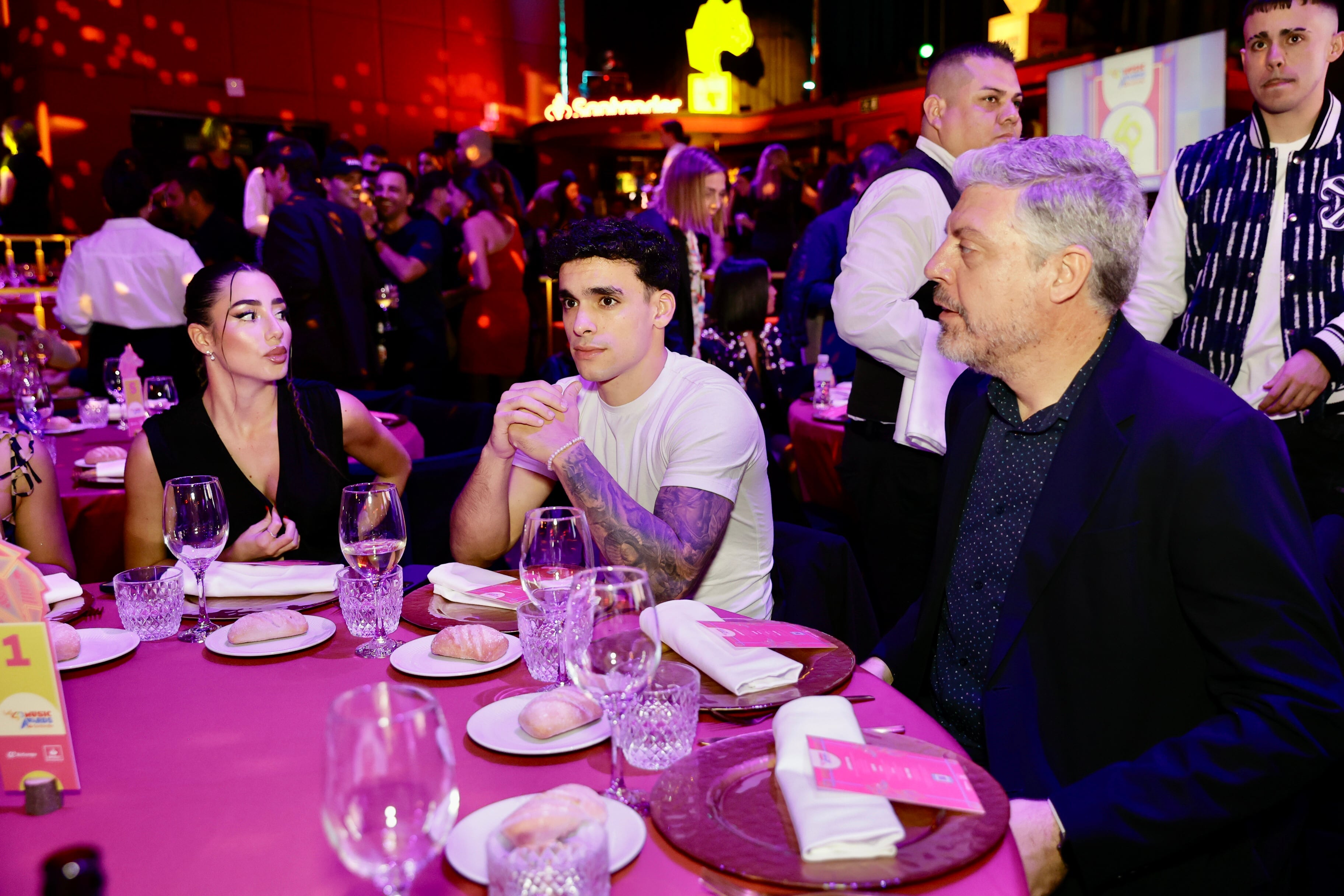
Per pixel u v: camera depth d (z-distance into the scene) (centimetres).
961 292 136
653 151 1353
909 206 245
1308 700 107
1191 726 125
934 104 253
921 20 1322
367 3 1132
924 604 153
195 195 480
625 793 94
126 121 977
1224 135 252
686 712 102
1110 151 131
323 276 438
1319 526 147
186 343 405
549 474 192
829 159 941
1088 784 110
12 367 311
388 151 1169
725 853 82
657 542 158
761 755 98
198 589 158
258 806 94
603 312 172
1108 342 136
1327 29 224
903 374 247
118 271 388
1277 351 244
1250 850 122
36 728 95
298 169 453
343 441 232
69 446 303
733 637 128
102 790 98
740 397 178
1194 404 123
